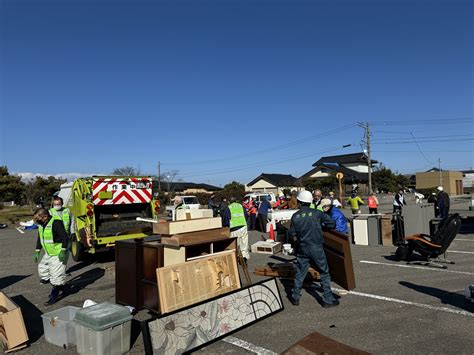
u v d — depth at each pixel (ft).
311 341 11.92
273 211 50.70
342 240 20.22
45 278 23.67
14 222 88.12
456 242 38.01
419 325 16.03
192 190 244.83
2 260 37.06
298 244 19.38
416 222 36.14
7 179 142.41
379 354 13.52
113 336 13.83
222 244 21.40
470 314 17.11
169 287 16.56
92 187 33.65
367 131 124.77
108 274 28.25
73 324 15.20
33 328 17.60
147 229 35.37
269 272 25.41
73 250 35.81
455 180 209.87
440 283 22.39
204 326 14.94
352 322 16.69
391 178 170.60
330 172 159.33
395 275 24.79
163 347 13.32
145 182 36.94
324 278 18.95
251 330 16.24
